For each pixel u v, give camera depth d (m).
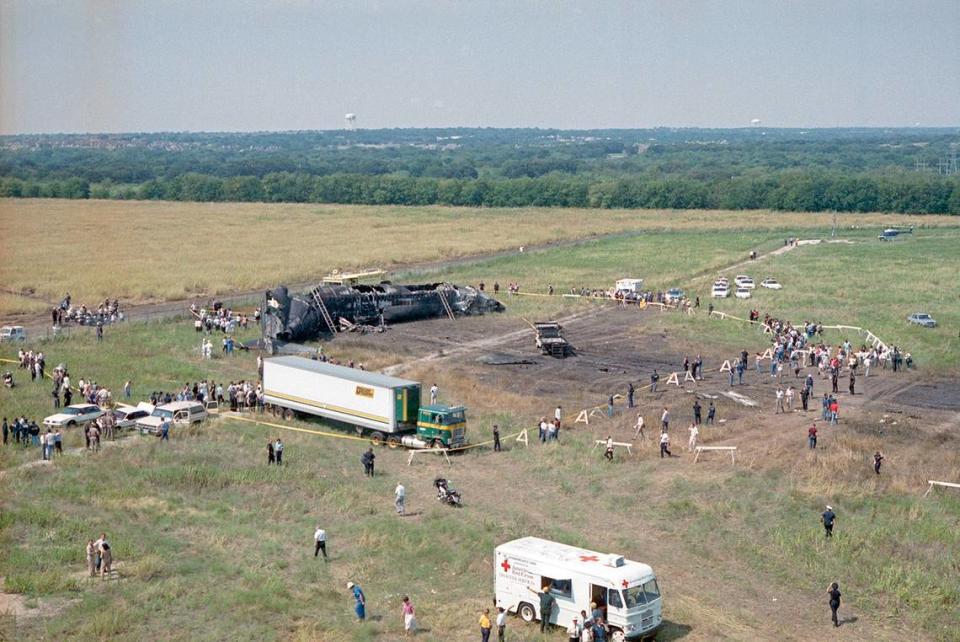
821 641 41.56
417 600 44.22
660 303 124.25
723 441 67.88
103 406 73.50
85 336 100.81
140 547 48.47
